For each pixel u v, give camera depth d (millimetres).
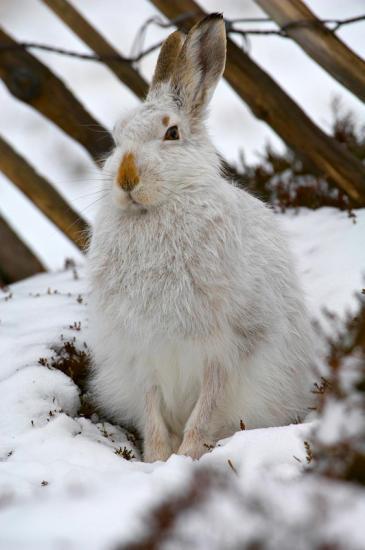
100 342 8680
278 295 8781
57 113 13883
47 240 17344
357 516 4938
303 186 12695
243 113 20203
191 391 8617
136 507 5441
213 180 8109
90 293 8539
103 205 8344
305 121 12023
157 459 8398
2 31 13781
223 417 8539
